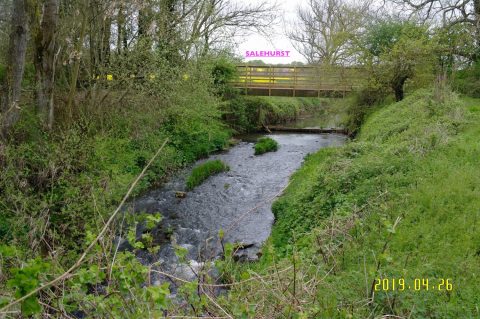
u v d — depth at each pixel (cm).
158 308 251
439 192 604
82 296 257
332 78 2061
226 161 1617
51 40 959
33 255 466
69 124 973
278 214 923
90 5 1120
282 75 2325
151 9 1342
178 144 1580
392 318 356
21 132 910
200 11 1627
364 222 577
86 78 1282
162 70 1298
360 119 1983
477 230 500
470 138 862
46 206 698
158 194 1180
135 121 1312
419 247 488
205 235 898
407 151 818
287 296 345
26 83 1099
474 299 380
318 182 816
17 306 257
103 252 288
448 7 1953
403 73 1673
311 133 2430
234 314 296
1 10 1187
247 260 712
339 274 454
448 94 1221
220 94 2231
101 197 782
